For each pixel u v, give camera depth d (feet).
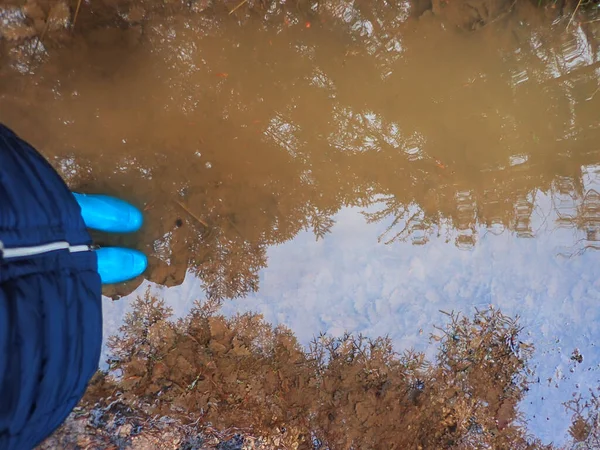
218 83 6.79
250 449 7.07
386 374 7.49
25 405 3.48
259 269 7.23
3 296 3.36
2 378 3.27
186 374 7.11
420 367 7.52
